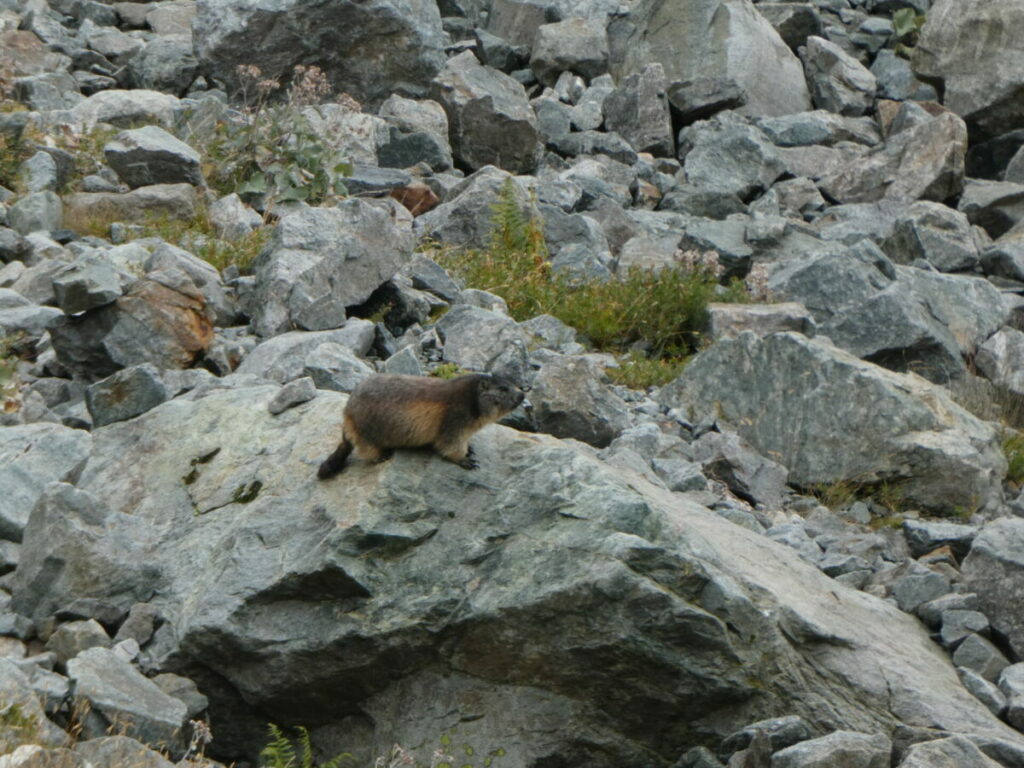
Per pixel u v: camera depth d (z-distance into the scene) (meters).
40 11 58.53
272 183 44.62
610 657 20.59
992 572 25.23
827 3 68.88
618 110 58.12
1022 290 47.62
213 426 24.97
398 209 45.44
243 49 54.28
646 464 28.95
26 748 17.62
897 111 60.06
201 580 22.33
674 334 40.31
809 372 33.50
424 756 21.00
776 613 21.53
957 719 21.39
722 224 48.84
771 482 31.83
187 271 35.28
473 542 21.39
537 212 45.22
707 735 21.08
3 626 22.08
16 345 32.66
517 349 34.47
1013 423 39.22
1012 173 57.12
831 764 19.59
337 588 21.25
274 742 21.25
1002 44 60.09
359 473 22.42
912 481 32.12
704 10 62.06
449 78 55.25
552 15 64.75
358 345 33.94
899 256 49.56
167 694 20.97
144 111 47.19
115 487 24.48
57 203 39.88
